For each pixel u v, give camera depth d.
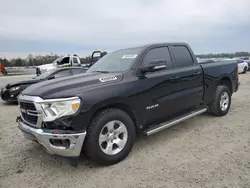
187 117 4.14
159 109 3.65
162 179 2.62
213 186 2.43
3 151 3.68
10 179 2.80
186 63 4.32
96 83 3.03
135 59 3.56
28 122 3.03
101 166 3.01
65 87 2.87
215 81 4.86
